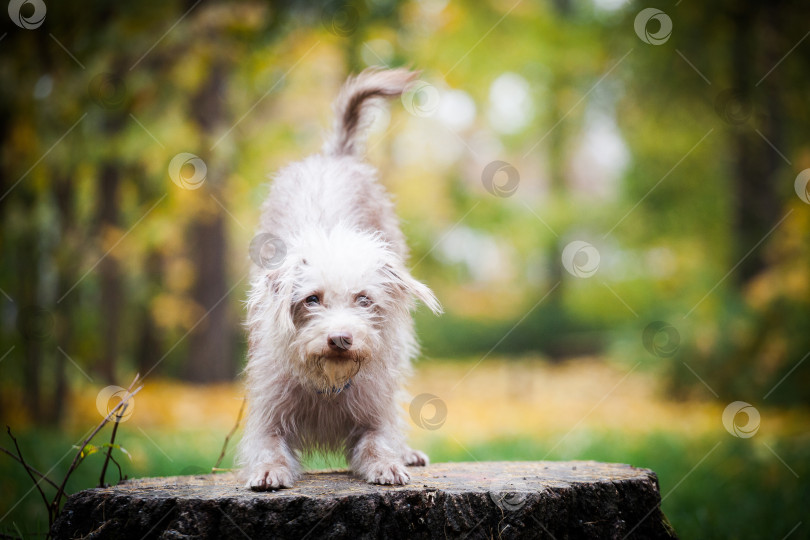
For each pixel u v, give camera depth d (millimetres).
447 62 12188
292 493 3285
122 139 9156
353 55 10875
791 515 5477
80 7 8594
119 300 11570
